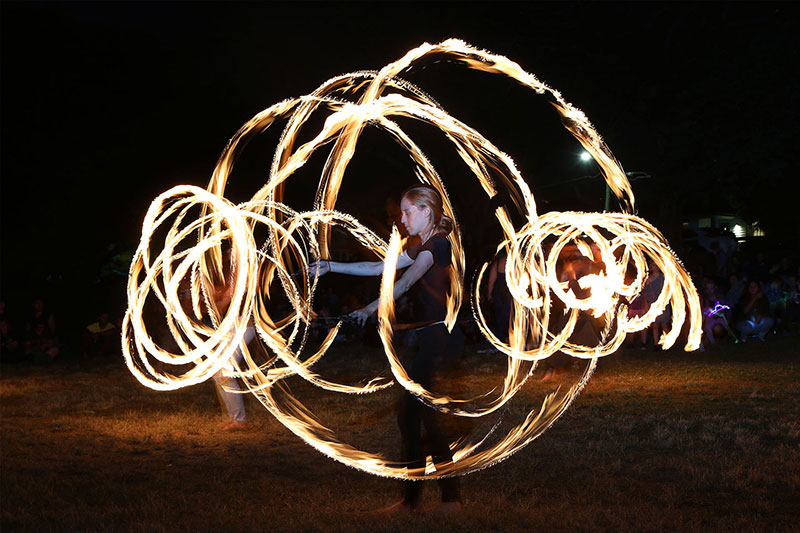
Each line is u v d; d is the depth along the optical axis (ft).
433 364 16.57
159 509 17.22
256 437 25.44
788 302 53.88
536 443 23.24
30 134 89.45
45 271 98.37
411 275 16.47
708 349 48.21
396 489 18.95
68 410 31.60
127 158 92.58
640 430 25.17
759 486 18.47
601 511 16.56
